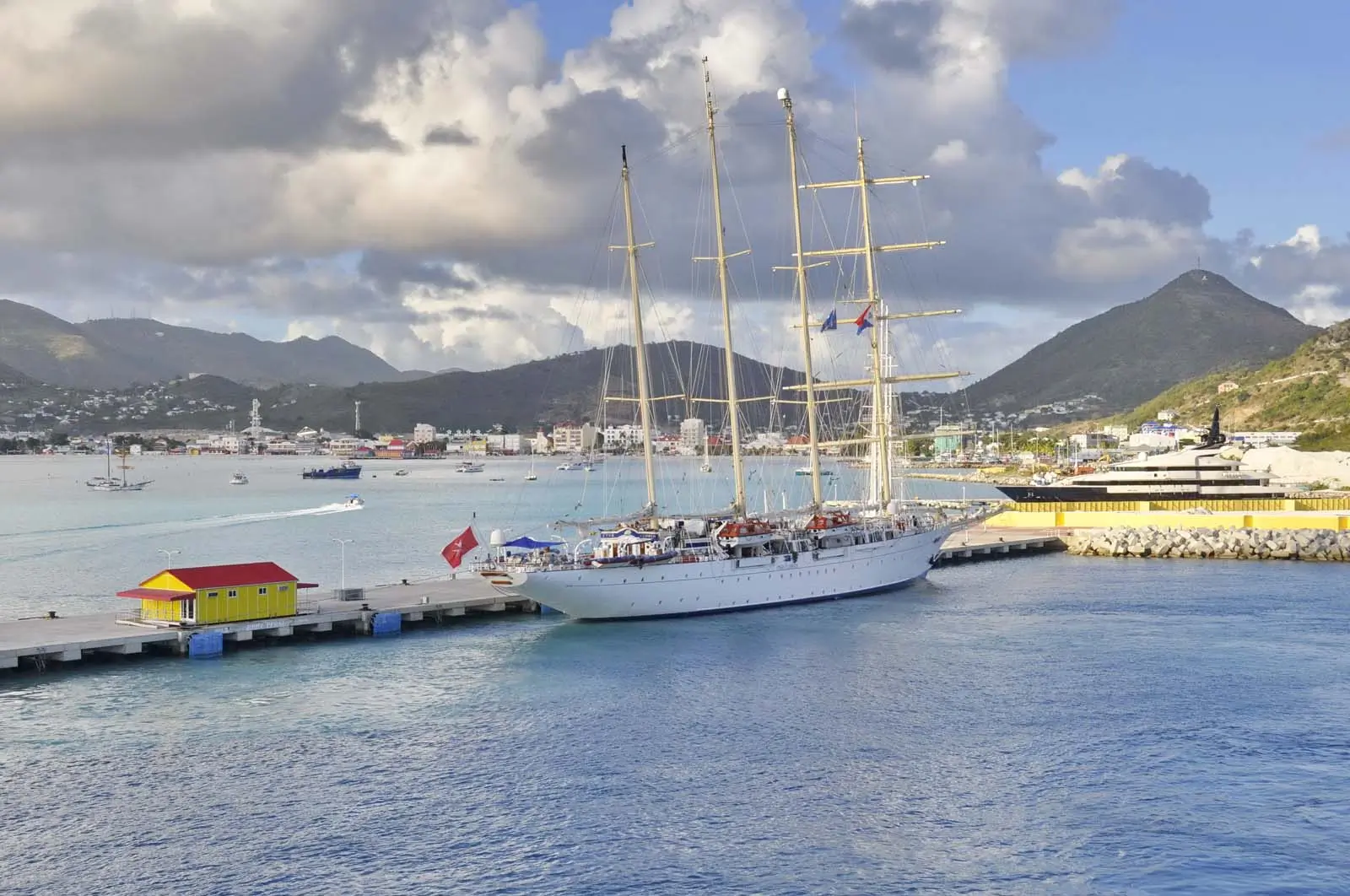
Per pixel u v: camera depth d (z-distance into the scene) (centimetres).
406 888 3916
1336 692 6244
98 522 18800
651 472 9181
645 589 8381
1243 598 9381
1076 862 4112
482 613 8794
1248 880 3969
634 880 3981
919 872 4050
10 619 8300
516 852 4203
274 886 3916
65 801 4662
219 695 6288
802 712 5956
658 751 5325
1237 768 5038
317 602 8494
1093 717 5797
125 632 7275
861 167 11688
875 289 11744
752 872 4053
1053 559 12506
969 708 5997
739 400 10038
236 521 19388
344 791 4797
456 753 5300
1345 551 11881
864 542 9719
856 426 13962
